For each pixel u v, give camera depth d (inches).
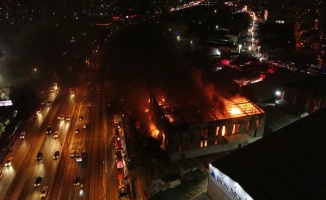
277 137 1590.8
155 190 1667.1
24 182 1857.8
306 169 1283.2
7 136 2401.6
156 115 2343.8
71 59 4980.3
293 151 1428.4
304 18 6043.3
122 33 6815.9
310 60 3828.7
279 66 3602.4
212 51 4394.7
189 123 1908.2
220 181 1385.3
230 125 1999.3
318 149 1427.2
